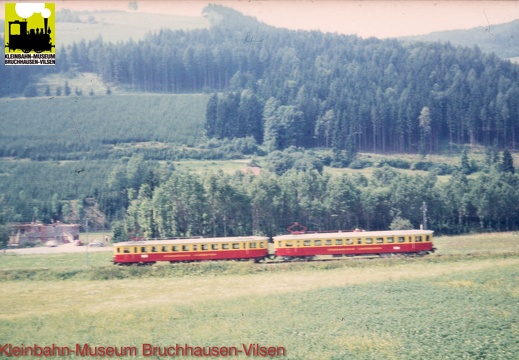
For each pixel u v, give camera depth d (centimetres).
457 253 11106
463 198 14550
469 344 6838
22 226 15075
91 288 9394
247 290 8975
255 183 14438
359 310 7931
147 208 13862
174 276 9919
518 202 14550
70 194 17325
